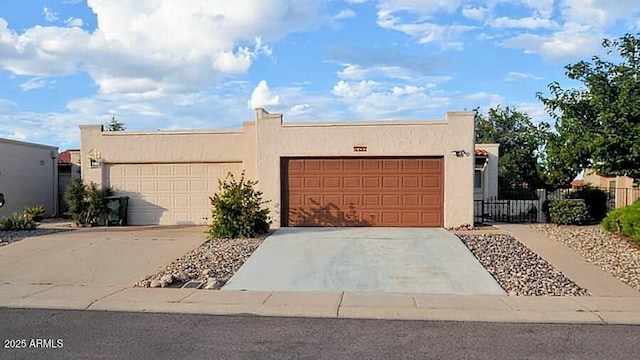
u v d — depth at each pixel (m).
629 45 15.97
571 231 15.73
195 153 18.56
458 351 6.49
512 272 11.25
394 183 16.64
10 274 11.52
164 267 12.02
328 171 16.86
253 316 8.29
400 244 13.87
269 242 14.31
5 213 21.19
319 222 16.89
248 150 18.36
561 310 8.52
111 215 18.20
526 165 30.44
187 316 8.28
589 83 16.27
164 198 18.69
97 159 18.80
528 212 19.05
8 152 21.44
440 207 16.50
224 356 6.31
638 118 15.12
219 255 12.97
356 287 10.32
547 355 6.33
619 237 14.59
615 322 7.85
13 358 6.22
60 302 9.17
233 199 15.24
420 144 16.45
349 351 6.50
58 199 24.78
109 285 10.54
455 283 10.53
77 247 13.99
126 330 7.46
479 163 24.50
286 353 6.42
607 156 15.31
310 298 9.41
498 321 7.95
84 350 6.53
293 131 16.86
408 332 7.35
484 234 15.19
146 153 18.70
